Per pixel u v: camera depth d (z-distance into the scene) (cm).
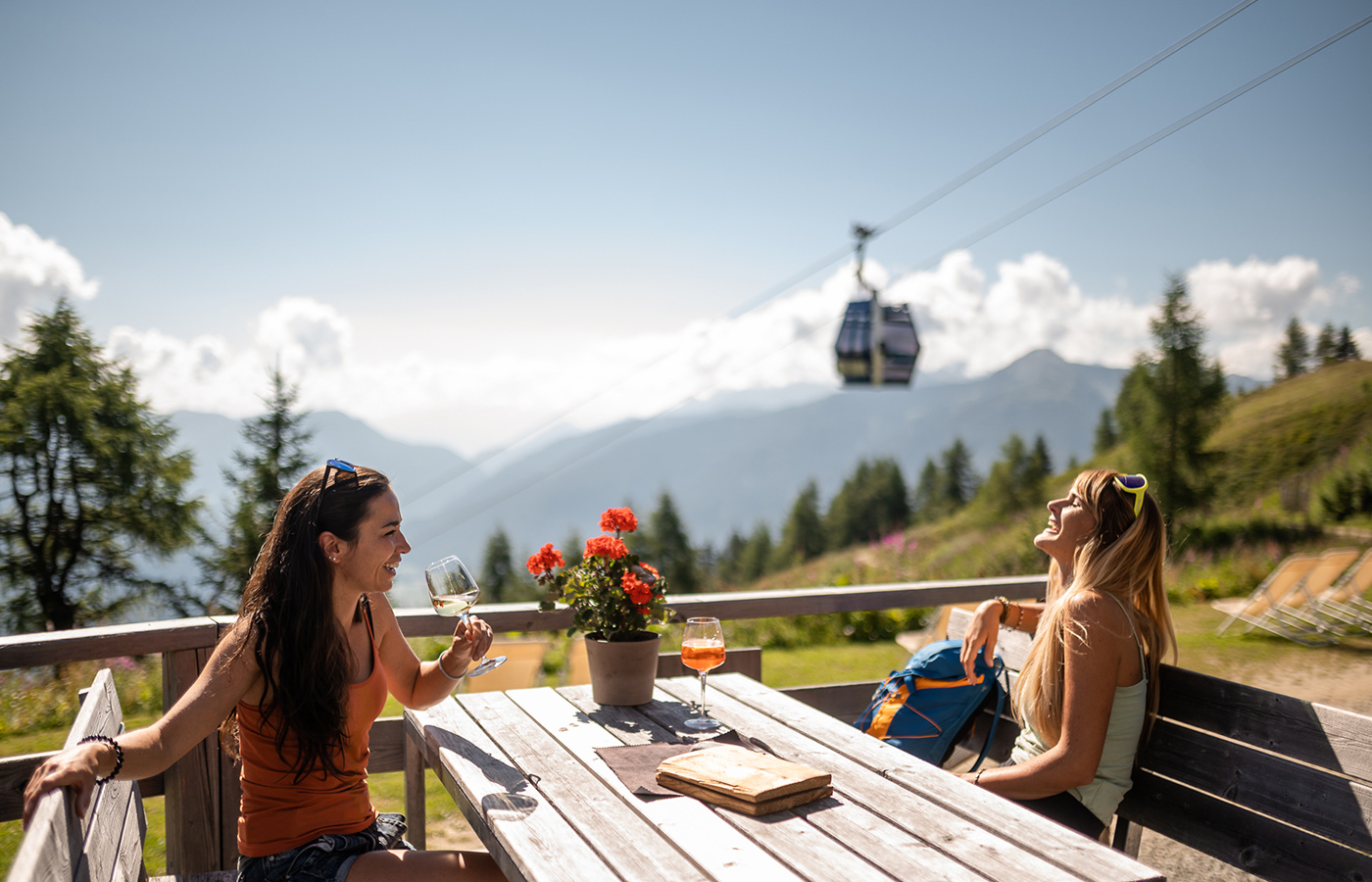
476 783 174
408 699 210
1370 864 168
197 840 255
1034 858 137
